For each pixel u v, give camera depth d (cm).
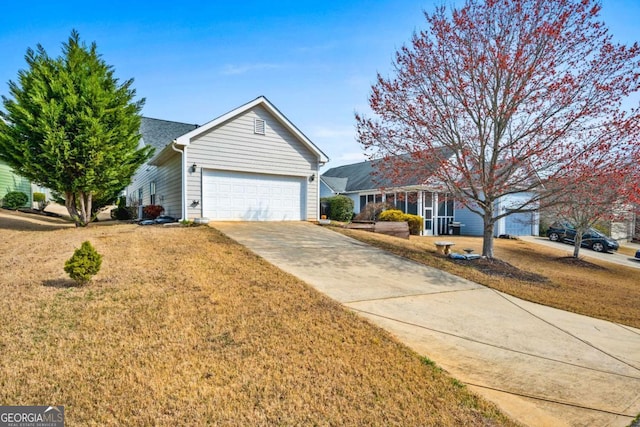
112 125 1333
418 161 1072
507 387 371
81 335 393
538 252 1736
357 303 584
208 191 1356
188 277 614
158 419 273
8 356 346
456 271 915
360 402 316
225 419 279
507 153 1069
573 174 960
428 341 469
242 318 462
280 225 1365
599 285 1030
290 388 326
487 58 1005
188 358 361
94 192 1389
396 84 1063
